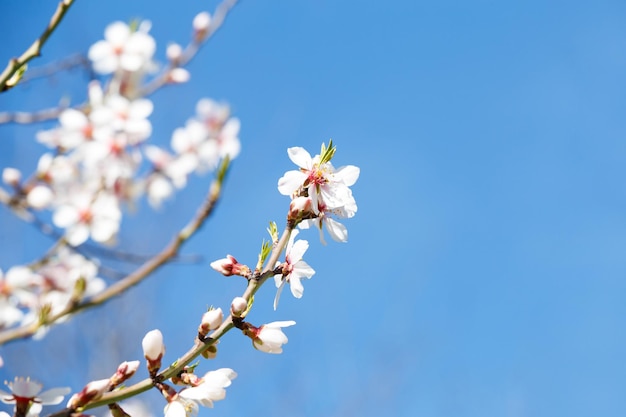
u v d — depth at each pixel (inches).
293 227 28.5
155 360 27.3
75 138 48.1
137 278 41.0
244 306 27.7
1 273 45.3
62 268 46.3
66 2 34.4
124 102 49.0
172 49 52.3
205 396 27.4
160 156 55.7
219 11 52.3
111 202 47.8
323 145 29.3
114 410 27.2
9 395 26.8
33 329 38.5
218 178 42.1
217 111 57.5
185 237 41.9
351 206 28.9
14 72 34.3
